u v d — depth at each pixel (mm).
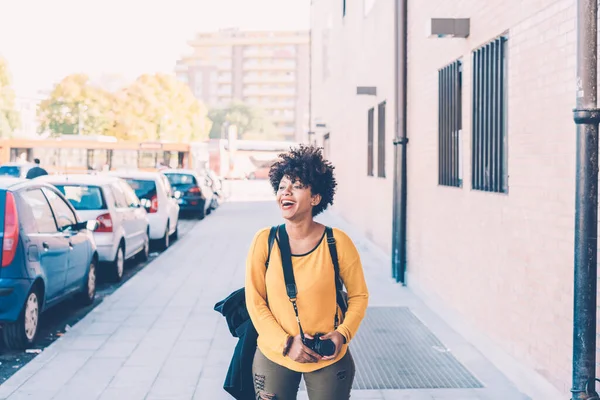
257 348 3213
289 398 3172
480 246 6863
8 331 6801
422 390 5629
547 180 5188
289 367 3098
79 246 8547
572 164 4754
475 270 7027
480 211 6859
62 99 55000
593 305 4027
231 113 113688
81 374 6109
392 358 6566
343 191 20812
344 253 3143
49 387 5746
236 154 64875
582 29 3930
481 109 6969
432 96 8852
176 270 12195
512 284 5957
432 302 8711
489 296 6582
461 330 7418
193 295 9828
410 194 10180
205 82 139625
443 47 8273
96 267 9609
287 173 3113
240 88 139500
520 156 5762
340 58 21297
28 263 6801
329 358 2998
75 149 38688
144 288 10375
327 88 25359
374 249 14031
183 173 23594
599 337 4320
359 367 6273
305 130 34938
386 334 7469
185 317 8398
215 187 33156
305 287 3064
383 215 13180
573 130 4723
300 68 137875
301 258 3102
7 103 50125
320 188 3145
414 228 9938
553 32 5070
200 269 12320
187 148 39406
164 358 6633
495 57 6508
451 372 6121
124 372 6180
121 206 11703
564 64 4879
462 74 7527
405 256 10453
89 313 8602
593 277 4012
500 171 6453
